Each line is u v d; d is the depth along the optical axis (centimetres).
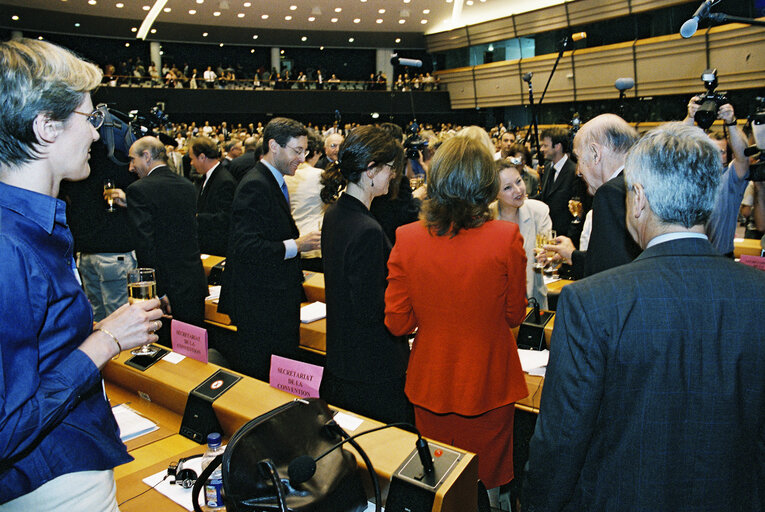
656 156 99
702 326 93
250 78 2278
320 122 2145
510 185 270
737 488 94
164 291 317
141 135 343
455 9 1905
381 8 1859
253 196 247
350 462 123
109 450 102
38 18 1722
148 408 188
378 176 183
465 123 2209
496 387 165
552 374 102
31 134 90
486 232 157
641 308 94
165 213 312
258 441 114
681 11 1405
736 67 1306
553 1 1675
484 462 172
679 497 94
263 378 264
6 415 80
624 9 1503
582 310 98
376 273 177
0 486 88
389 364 186
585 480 101
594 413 97
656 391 94
